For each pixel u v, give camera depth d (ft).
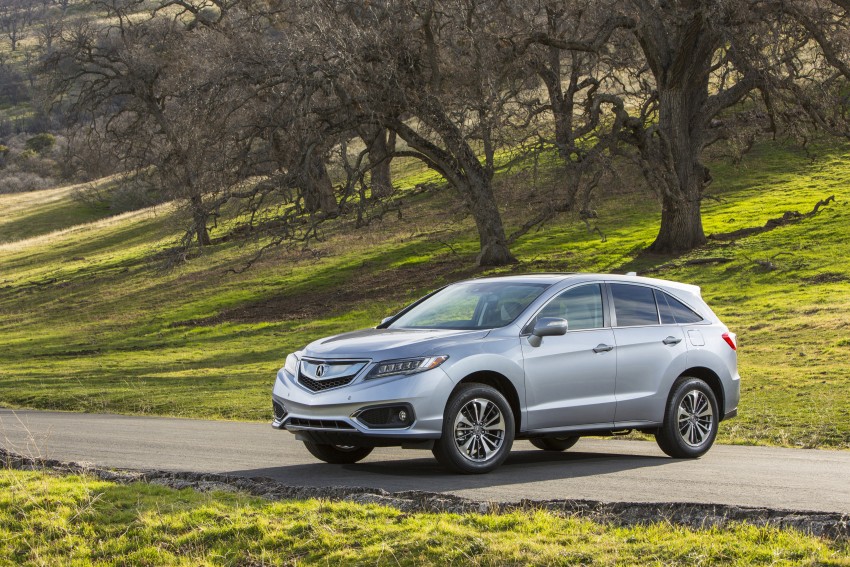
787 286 143.74
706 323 44.93
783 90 150.71
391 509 28.07
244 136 136.46
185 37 213.66
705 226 193.47
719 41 143.95
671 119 163.02
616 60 165.68
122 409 87.40
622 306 42.24
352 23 144.46
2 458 41.32
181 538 26.63
